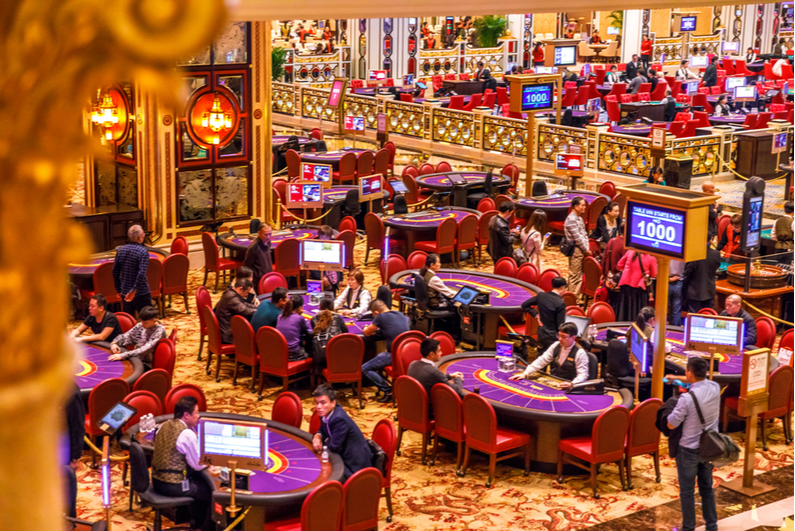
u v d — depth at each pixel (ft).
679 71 112.16
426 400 28.07
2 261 2.43
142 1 2.24
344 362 32.32
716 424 23.54
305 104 95.91
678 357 32.22
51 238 2.49
